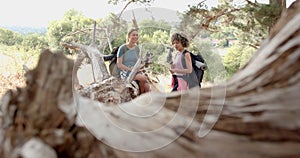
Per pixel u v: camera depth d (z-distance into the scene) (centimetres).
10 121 78
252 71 85
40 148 72
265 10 532
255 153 69
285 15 93
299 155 66
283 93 74
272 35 91
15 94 80
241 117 76
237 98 81
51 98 78
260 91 79
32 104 78
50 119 76
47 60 83
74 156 74
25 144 73
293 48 79
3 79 559
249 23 566
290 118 70
